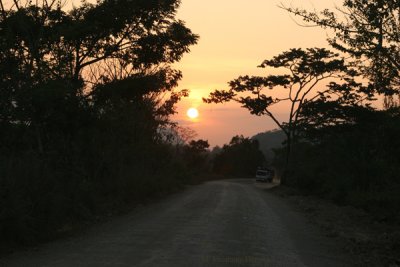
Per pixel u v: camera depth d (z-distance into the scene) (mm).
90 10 19047
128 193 22531
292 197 32719
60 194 13906
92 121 19031
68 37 17484
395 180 26375
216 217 17328
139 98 22125
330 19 13227
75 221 14578
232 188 43438
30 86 15641
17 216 11102
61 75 16812
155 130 30062
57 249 10656
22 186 12211
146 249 10578
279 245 11844
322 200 30391
